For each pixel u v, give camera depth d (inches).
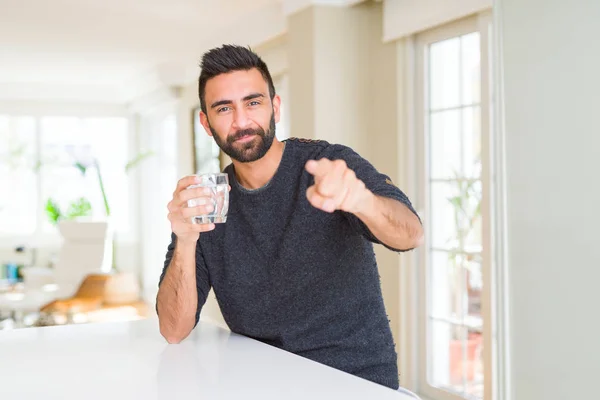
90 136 332.5
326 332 60.3
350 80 160.1
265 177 61.3
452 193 139.8
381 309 62.2
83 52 248.5
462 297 137.1
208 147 254.5
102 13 190.9
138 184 339.0
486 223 129.1
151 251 333.1
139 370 48.8
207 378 46.1
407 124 148.8
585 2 36.6
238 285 62.7
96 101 332.8
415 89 148.2
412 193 148.3
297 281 60.7
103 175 334.6
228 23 204.4
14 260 318.7
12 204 322.7
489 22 126.3
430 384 145.3
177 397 41.7
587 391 37.4
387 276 156.1
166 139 323.3
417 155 148.1
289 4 166.1
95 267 271.7
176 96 281.1
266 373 47.3
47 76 303.0
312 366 49.2
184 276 58.4
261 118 56.9
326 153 60.8
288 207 60.9
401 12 144.3
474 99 133.3
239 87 56.2
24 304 248.5
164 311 58.8
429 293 145.6
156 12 189.9
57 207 321.1
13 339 60.9
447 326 141.3
